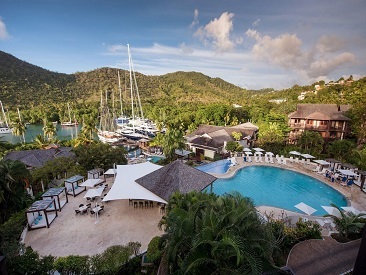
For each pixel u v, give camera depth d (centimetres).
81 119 11538
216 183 2883
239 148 4122
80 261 1157
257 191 2691
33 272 1075
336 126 4706
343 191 2497
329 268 1199
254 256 831
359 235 1509
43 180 2838
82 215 1916
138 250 1326
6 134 9200
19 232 1571
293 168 3306
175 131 4047
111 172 2798
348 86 9238
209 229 852
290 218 1711
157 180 2045
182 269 811
